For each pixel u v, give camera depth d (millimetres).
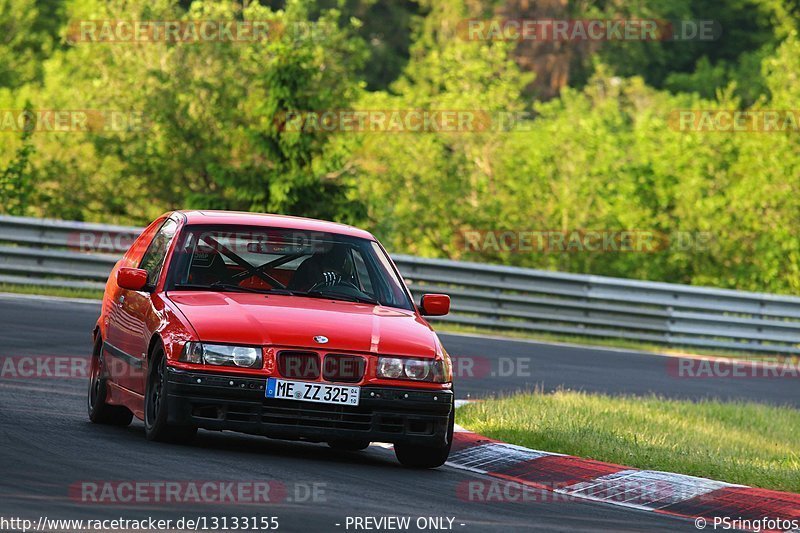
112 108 109375
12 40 185250
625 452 32312
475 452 32500
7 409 32562
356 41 112875
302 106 87625
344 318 28578
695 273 109625
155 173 107062
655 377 61844
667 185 113250
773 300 83562
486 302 79062
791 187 107438
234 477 24250
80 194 108312
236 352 26953
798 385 65438
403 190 113750
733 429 44125
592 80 165250
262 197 87000
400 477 27219
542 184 114500
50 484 21906
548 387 52500
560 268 111062
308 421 27109
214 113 106938
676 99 165875
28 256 69500
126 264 34344
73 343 48781
